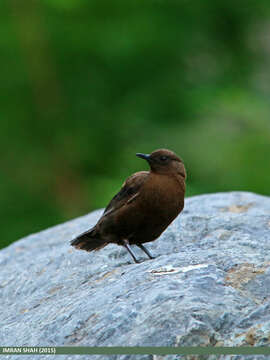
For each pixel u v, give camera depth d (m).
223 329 5.16
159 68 19.34
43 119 18.91
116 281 6.30
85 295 6.28
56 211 18.22
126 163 17.19
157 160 7.14
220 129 16.75
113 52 18.58
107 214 7.30
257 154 15.89
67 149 18.67
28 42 18.77
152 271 6.16
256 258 6.20
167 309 5.31
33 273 7.70
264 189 15.64
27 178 18.59
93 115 19.06
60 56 18.97
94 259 7.59
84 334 5.54
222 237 7.35
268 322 5.17
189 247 7.18
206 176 16.19
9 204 18.38
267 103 18.00
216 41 19.86
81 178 18.73
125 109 18.78
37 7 18.88
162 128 17.69
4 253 8.93
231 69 19.67
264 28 20.28
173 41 18.80
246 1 19.19
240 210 8.64
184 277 5.83
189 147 16.44
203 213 8.56
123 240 7.36
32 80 18.88
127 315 5.46
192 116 17.92
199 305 5.30
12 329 6.27
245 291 5.65
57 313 6.09
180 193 7.21
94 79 19.19
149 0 19.28
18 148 18.83
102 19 19.14
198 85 18.88
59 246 8.59
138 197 7.08
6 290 7.55
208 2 19.12
